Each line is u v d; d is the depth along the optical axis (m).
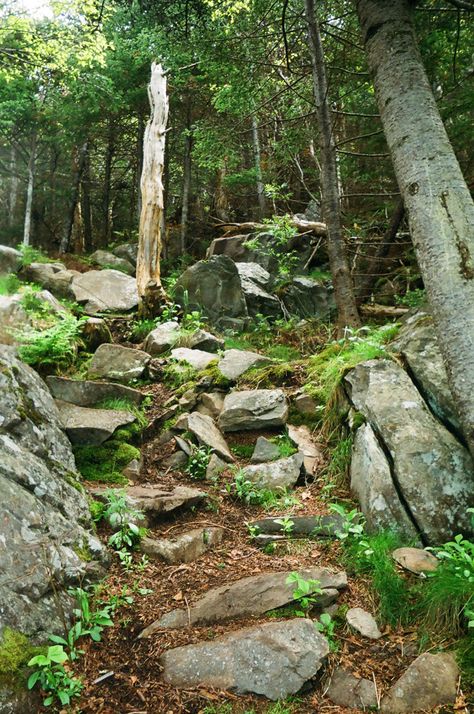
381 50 3.97
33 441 3.92
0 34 12.59
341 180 11.38
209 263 9.62
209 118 11.16
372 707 2.54
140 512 3.93
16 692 2.39
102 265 14.79
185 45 9.15
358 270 10.73
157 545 3.74
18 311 6.70
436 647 2.81
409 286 9.84
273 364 6.62
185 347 7.41
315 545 3.82
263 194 15.30
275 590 3.21
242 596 3.20
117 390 5.77
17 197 24.69
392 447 4.05
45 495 3.52
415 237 3.62
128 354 6.68
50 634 2.75
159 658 2.83
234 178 14.68
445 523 3.66
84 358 6.97
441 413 4.30
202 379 6.20
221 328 9.23
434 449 3.96
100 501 4.11
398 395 4.45
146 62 15.21
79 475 4.38
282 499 4.44
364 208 11.87
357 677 2.68
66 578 3.11
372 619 3.05
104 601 3.20
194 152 10.98
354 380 4.93
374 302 9.85
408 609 3.08
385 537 3.63
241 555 3.80
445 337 3.41
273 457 5.01
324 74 7.53
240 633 2.87
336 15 8.70
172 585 3.43
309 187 15.55
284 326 9.24
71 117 16.78
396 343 5.26
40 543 3.09
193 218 18.83
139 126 17.80
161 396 6.15
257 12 8.50
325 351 6.52
